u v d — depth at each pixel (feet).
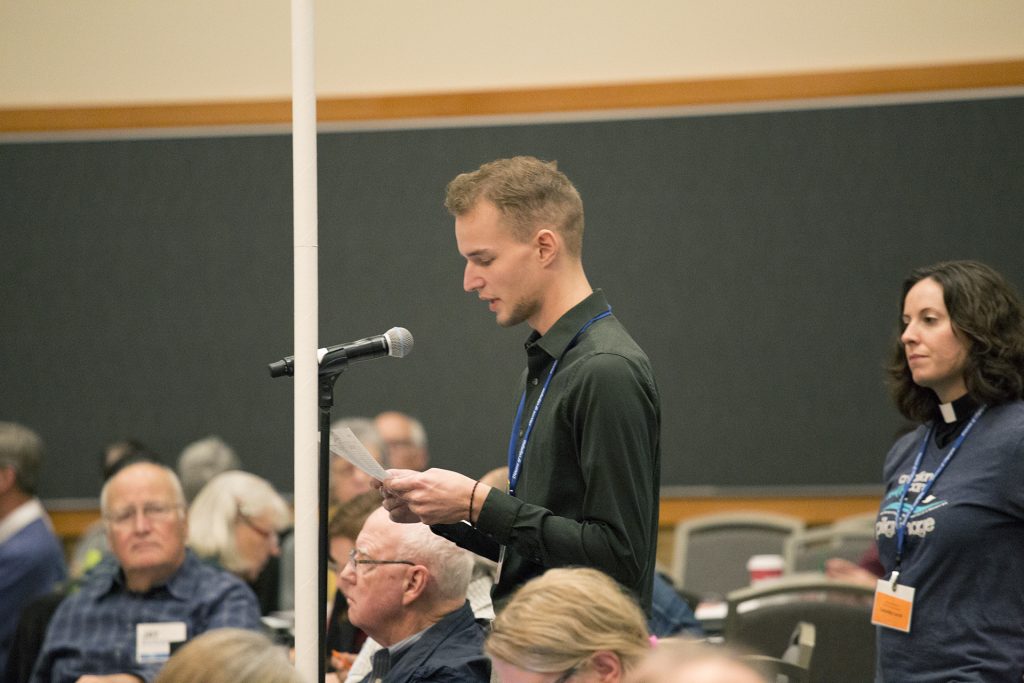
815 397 44.24
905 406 18.97
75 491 46.26
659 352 44.93
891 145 43.88
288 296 46.16
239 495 29.89
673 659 7.84
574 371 14.64
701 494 44.60
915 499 18.01
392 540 17.79
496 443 45.16
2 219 46.91
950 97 43.50
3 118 46.60
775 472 44.39
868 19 43.86
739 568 38.24
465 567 17.88
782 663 17.54
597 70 44.93
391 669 17.43
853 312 44.14
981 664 16.83
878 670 18.20
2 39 46.75
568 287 15.31
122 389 46.44
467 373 45.39
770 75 44.16
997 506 17.12
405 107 45.55
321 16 45.91
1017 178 43.14
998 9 43.21
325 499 15.25
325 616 15.40
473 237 15.20
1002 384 17.74
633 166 44.98
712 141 44.68
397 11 45.65
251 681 11.03
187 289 46.44
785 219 44.45
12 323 46.80
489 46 45.37
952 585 17.25
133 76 46.50
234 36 46.26
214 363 46.29
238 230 46.39
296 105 15.53
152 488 25.26
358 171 45.88
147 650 24.97
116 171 46.65
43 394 46.60
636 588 14.23
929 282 18.30
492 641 12.21
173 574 25.49
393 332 15.71
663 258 44.93
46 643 25.46
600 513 14.03
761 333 44.55
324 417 15.40
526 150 45.32
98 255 46.73
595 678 11.87
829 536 37.04
